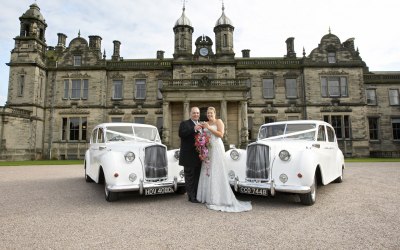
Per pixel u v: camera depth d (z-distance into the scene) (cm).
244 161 651
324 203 597
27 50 2794
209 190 589
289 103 2912
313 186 588
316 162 610
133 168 625
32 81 2748
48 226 439
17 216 501
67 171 1378
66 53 2981
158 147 673
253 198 667
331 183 876
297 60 2988
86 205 593
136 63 3056
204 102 2477
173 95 2389
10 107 2495
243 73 2961
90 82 2936
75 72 2950
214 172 585
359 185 831
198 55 2861
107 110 2947
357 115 2852
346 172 1197
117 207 575
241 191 620
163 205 593
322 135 735
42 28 2978
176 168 689
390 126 3191
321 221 461
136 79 3003
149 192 620
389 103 3231
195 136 607
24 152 2595
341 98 2878
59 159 2823
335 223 448
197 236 389
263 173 604
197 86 2403
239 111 2420
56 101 2914
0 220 474
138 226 439
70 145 2847
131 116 2948
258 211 536
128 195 711
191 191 630
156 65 3003
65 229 423
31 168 1564
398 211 520
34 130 2717
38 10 2989
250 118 2919
